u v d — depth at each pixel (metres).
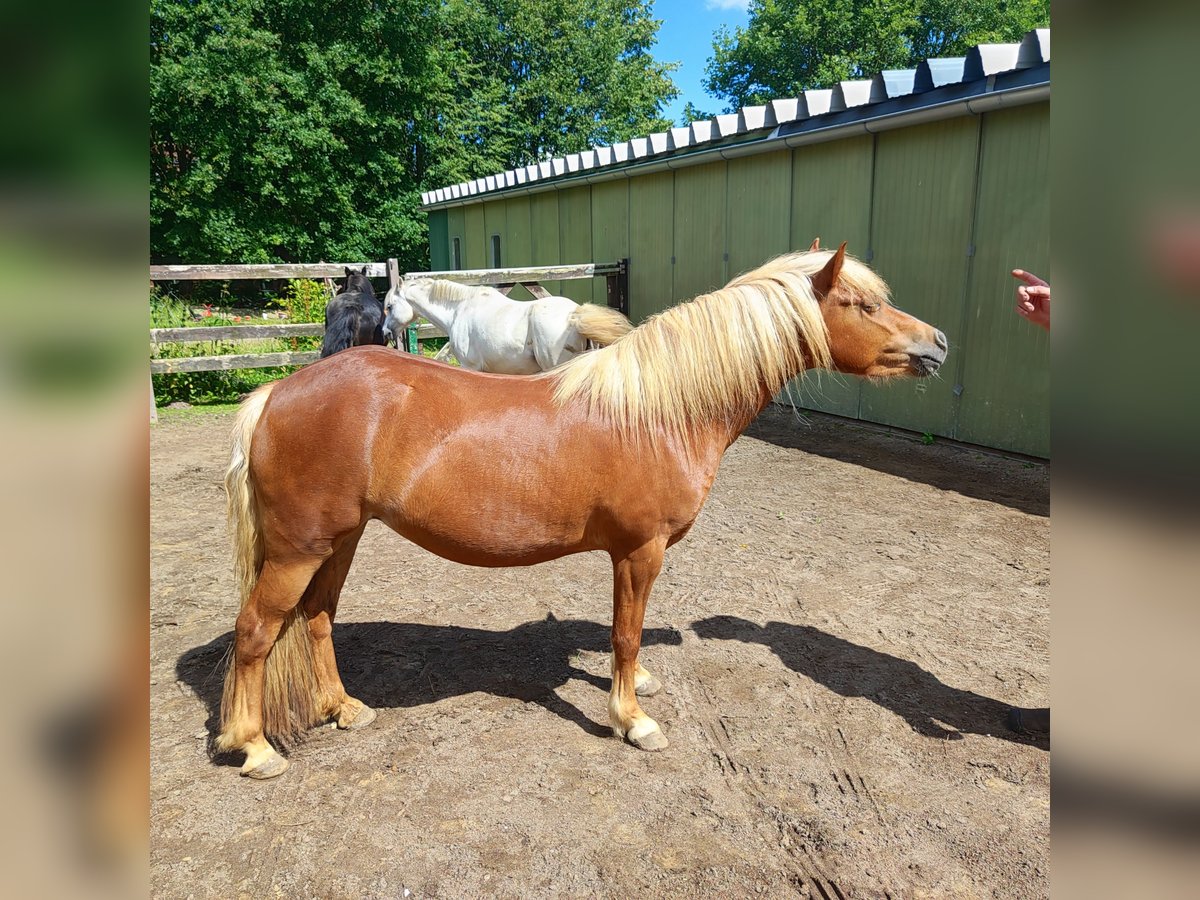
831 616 3.60
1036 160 5.69
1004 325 6.14
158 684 2.95
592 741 2.62
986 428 6.44
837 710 2.81
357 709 2.71
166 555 4.33
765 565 4.23
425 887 1.97
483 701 2.87
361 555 4.45
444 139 20.25
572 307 6.06
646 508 2.36
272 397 2.27
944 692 2.93
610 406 2.32
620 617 2.52
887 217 7.07
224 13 15.93
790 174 8.02
